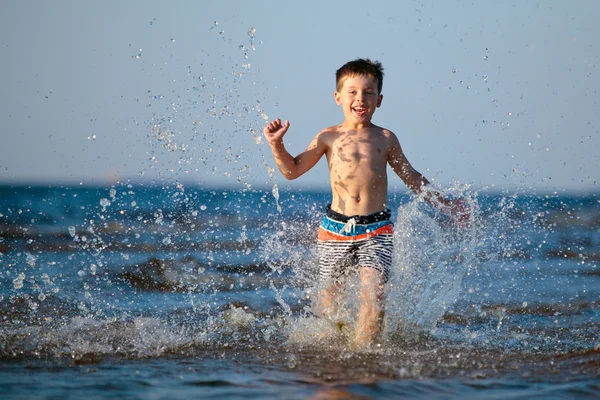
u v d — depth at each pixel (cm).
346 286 999
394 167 1052
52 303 1266
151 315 1190
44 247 2308
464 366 819
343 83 1059
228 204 5331
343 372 777
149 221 3616
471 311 1282
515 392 693
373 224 988
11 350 881
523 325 1142
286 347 937
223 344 955
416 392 685
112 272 1694
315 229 1688
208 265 1934
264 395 668
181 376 754
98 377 746
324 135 1061
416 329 1034
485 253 2092
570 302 1392
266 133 996
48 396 662
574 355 896
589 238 3033
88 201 6544
